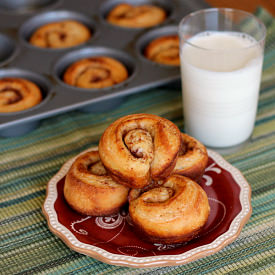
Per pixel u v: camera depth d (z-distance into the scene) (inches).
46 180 22.9
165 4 30.0
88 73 25.8
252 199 21.9
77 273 20.2
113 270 20.2
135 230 20.6
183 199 20.0
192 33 23.5
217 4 31.2
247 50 21.9
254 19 22.7
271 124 24.4
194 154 21.4
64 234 20.1
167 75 25.4
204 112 22.9
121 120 20.7
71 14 29.4
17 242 21.0
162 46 27.1
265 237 20.8
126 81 25.2
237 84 22.2
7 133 24.5
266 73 26.5
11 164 23.6
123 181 20.3
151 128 20.6
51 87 25.1
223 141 23.4
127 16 29.0
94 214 20.8
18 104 24.6
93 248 19.7
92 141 24.2
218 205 21.0
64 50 27.0
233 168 21.8
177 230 19.8
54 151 24.0
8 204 22.2
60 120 25.3
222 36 23.4
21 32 28.3
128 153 20.0
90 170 21.5
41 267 20.4
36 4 31.1
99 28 28.3
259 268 20.1
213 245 19.6
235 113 22.8
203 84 22.4
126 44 27.3
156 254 19.6
